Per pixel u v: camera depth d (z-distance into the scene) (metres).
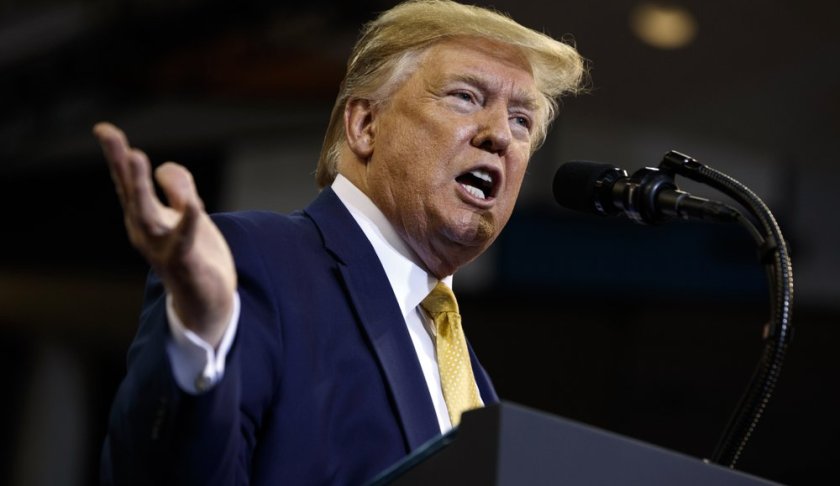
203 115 14.79
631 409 13.49
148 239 2.63
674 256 13.59
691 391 13.44
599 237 13.70
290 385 3.58
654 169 4.12
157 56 14.34
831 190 13.47
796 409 12.95
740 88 13.38
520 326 13.75
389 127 4.41
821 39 12.83
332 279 3.96
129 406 2.85
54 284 15.56
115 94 14.65
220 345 2.85
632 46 13.09
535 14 12.74
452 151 4.30
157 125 14.91
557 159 13.70
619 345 13.61
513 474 2.56
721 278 13.49
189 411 2.81
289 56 14.45
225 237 3.75
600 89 13.48
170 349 2.81
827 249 13.44
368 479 3.59
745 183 13.63
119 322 15.69
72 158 15.27
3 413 16.28
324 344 3.75
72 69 14.41
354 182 4.48
